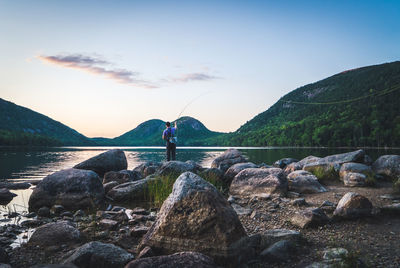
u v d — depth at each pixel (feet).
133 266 9.48
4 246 14.51
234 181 27.73
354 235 14.29
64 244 14.38
